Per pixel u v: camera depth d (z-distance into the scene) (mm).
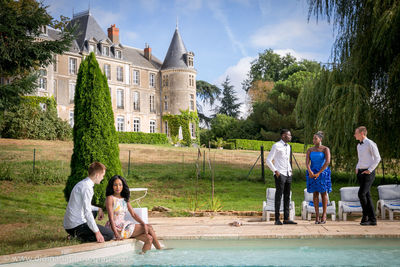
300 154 27234
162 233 5043
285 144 6109
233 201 10258
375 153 5586
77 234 4359
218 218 7195
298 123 11992
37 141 22484
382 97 9523
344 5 9883
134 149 23906
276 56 49000
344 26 9953
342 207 6512
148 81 40312
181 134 40000
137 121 39156
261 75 49812
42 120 24453
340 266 3420
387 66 9242
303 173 14430
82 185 4324
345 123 9148
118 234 4352
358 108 9039
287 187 6062
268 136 36812
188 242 4629
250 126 39625
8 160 15094
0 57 9633
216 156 22312
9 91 9805
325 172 5980
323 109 9742
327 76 10547
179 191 11875
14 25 9617
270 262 3617
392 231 4812
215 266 3500
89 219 4137
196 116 41312
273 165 5992
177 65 40844
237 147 31688
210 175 14250
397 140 9180
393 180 11914
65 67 32875
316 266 3436
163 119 40938
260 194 11406
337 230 4980
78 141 8375
